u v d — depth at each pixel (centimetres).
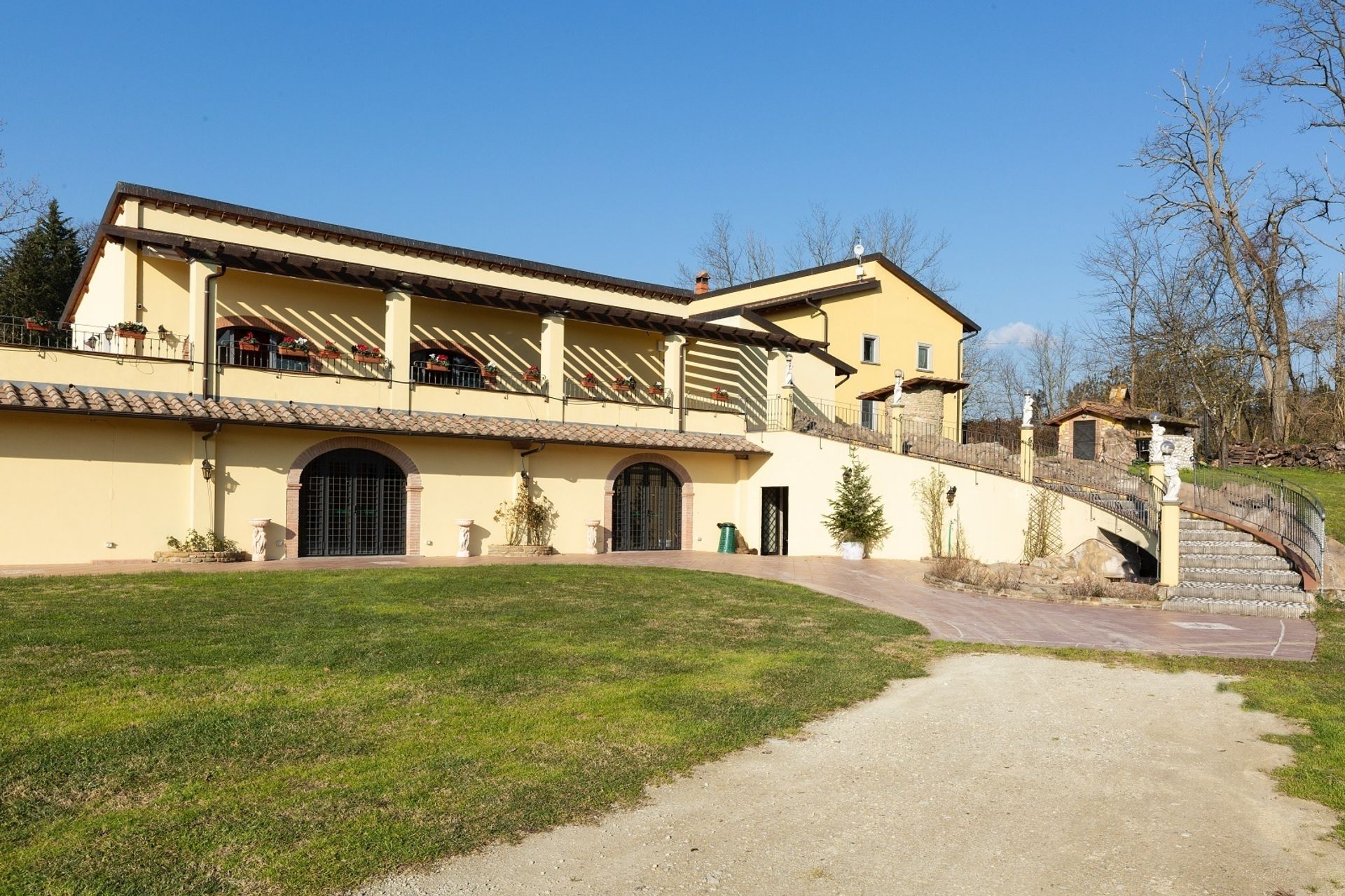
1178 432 3288
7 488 1719
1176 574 1653
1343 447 3138
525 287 2764
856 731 801
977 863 527
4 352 1727
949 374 3716
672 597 1540
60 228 4734
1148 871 518
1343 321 3709
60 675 845
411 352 2480
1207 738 791
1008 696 945
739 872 508
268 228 2316
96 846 504
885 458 2462
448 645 1058
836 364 3111
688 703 857
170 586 1418
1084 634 1313
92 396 1770
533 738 732
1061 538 2114
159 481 1873
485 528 2295
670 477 2691
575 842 543
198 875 476
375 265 2481
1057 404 6191
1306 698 929
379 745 698
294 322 2295
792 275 3653
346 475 2120
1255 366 4178
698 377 3072
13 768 609
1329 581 1680
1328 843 562
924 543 2366
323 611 1245
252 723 730
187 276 2136
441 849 520
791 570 2123
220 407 1894
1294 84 3478
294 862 494
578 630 1196
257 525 1950
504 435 2228
